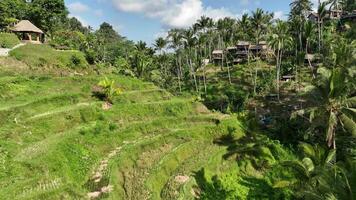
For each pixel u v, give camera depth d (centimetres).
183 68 12219
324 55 8712
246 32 11994
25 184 3014
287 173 4734
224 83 9762
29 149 3684
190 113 6366
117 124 5206
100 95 5816
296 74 8944
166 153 4794
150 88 7075
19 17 8238
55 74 6066
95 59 7631
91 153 4219
